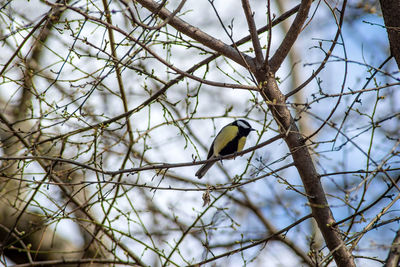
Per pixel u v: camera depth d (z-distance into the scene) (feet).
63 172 29.50
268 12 25.73
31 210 34.01
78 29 26.40
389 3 26.07
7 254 34.17
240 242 29.14
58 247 35.63
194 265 29.17
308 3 25.70
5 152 34.81
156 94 30.94
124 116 30.91
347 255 25.36
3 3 26.43
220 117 32.07
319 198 26.71
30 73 27.94
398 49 25.66
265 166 26.43
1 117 30.78
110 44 30.01
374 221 23.76
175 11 23.04
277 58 27.94
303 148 26.81
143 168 26.48
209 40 28.89
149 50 25.03
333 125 22.52
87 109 35.35
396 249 21.54
